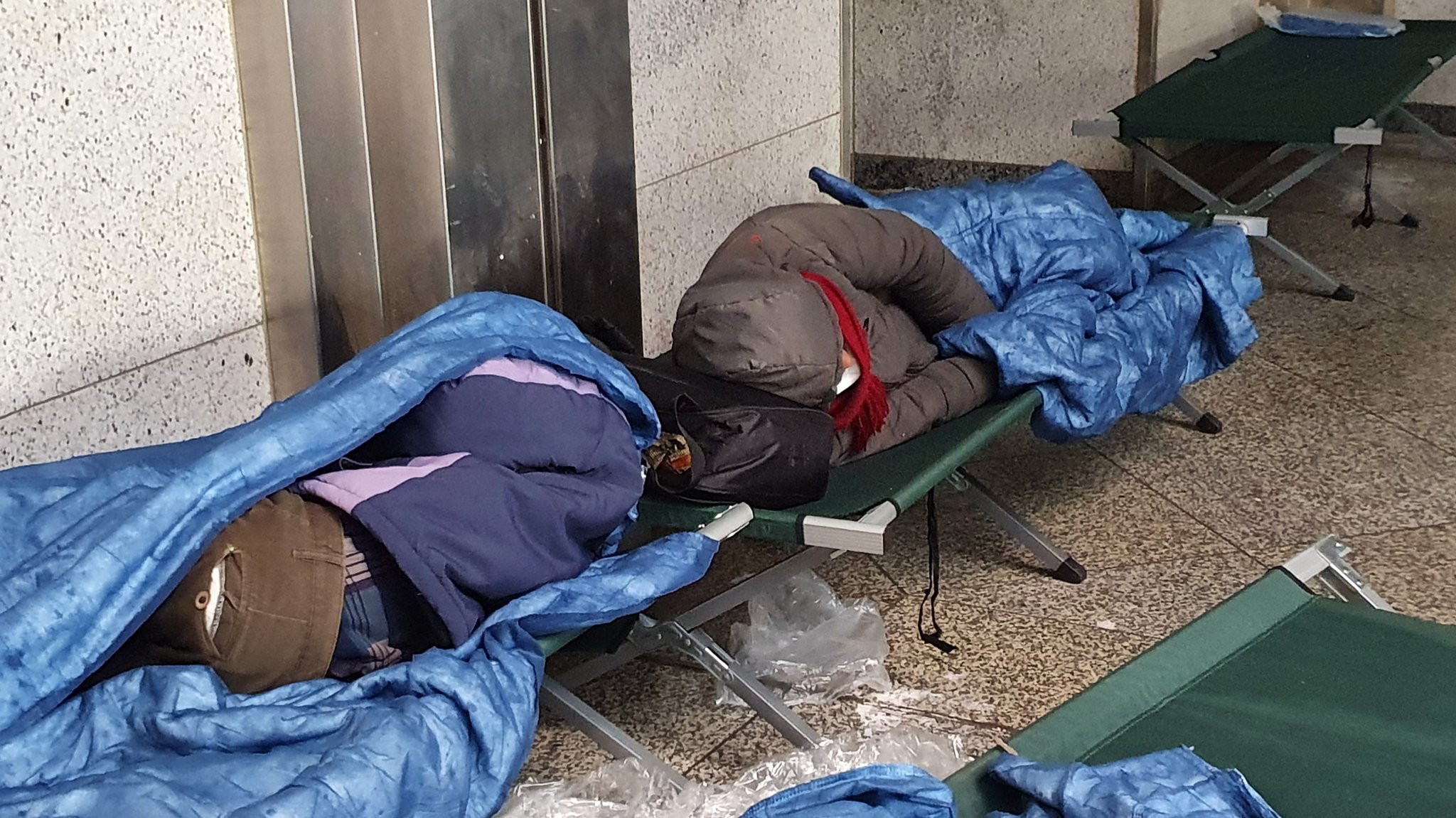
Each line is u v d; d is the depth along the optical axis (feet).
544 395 5.98
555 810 6.63
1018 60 16.35
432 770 4.65
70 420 6.72
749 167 10.94
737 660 7.95
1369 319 13.20
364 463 5.92
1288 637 5.82
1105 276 9.67
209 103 7.30
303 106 7.49
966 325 8.37
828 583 9.00
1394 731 5.18
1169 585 8.82
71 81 6.50
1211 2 16.74
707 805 6.65
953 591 8.86
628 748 6.70
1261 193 13.47
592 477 6.06
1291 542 9.32
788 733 7.16
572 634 5.70
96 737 4.72
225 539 5.10
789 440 6.75
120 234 6.87
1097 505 9.95
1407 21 16.63
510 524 5.53
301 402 5.85
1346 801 4.83
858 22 17.13
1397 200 16.69
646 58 9.42
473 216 7.73
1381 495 9.91
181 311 7.30
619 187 8.89
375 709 4.75
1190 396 11.74
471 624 5.41
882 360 8.14
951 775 5.07
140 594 4.80
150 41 6.89
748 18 10.55
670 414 6.84
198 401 7.49
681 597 8.71
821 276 7.88
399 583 5.46
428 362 5.77
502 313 6.47
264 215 7.72
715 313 7.16
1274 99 13.61
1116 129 13.51
